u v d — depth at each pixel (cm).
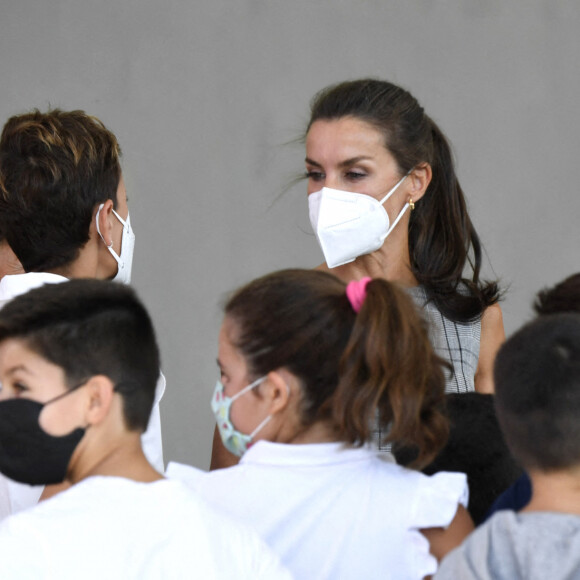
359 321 561
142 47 1541
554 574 431
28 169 754
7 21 1550
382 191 847
